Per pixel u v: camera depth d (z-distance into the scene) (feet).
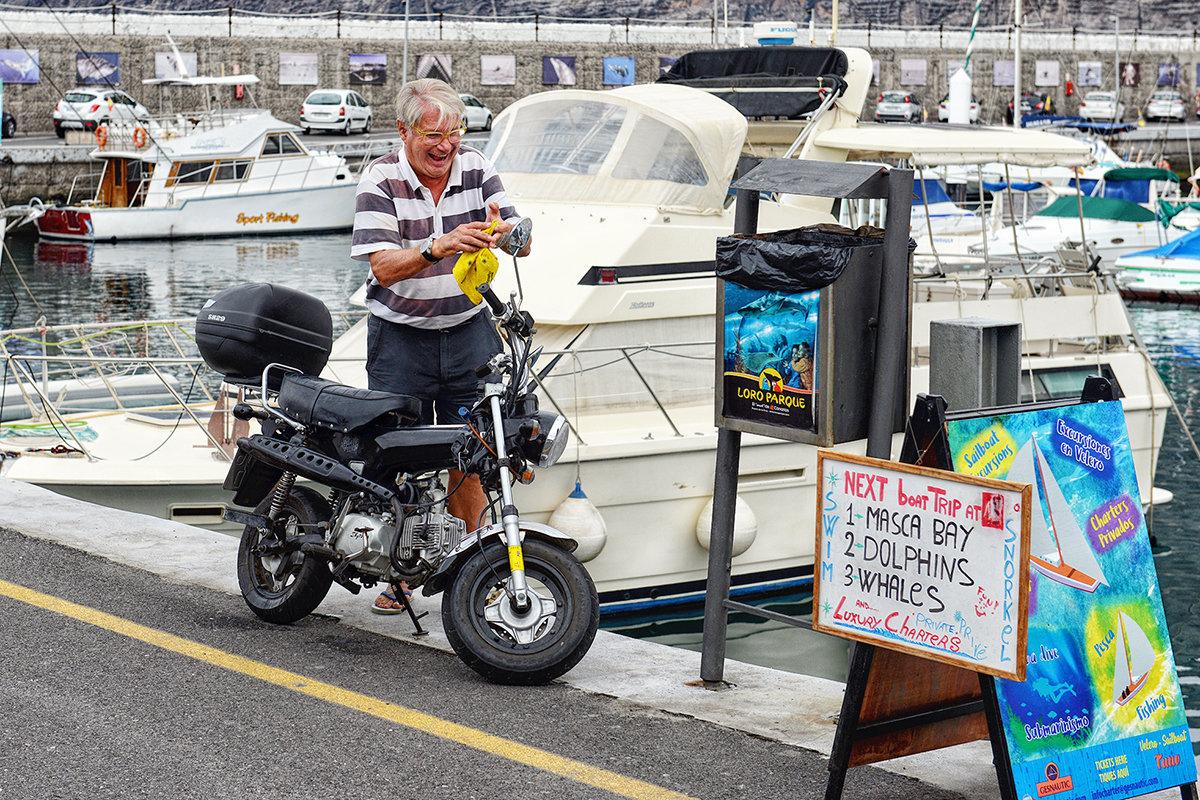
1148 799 11.55
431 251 14.58
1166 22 318.86
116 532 19.66
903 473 10.76
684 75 36.52
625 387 28.58
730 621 28.58
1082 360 32.94
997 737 10.41
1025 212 76.95
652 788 11.75
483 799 11.46
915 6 313.53
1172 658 11.39
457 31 184.85
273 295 16.40
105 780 11.64
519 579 14.15
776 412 13.23
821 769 12.23
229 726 12.93
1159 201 87.45
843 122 34.17
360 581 17.15
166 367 43.19
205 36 168.55
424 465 15.14
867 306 12.82
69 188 125.59
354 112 153.58
